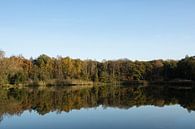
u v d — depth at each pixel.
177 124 31.97
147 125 31.66
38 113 41.53
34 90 92.56
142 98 62.22
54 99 61.25
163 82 142.88
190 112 40.78
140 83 147.25
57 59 147.38
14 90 92.19
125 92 82.06
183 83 135.88
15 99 60.91
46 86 122.38
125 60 167.12
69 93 78.44
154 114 39.41
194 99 58.47
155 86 118.44
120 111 42.81
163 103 52.12
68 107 48.00
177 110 42.94
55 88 106.25
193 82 135.25
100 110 44.12
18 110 44.59
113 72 155.88
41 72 130.50
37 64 141.50
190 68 136.38
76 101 57.22
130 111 42.66
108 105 50.31
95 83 144.62
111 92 82.38
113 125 32.03
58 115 39.59
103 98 63.34
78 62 149.75
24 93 78.00
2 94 74.12
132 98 62.66
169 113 40.12
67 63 146.88
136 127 30.72
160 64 160.00
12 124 33.56
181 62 145.25
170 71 154.00
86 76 147.75
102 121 34.66
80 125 32.44
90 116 38.44
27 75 124.62
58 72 141.12
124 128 30.34
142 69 157.88
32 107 48.06
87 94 74.88
